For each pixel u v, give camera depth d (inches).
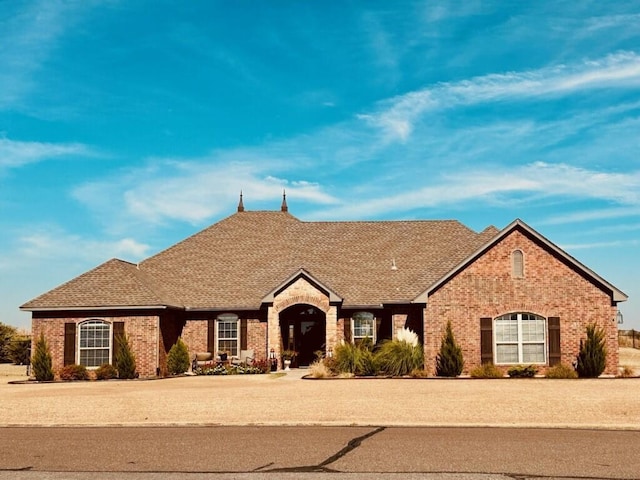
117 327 1449.3
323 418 791.7
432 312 1355.8
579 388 1047.0
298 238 1774.1
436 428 730.8
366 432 709.3
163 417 815.1
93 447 649.6
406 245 1721.2
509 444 641.0
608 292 1357.0
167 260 1704.0
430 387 1068.5
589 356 1296.8
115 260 1565.0
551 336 1348.4
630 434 692.7
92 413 852.0
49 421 804.0
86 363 1449.3
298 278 1497.3
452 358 1299.2
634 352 2295.8
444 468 549.3
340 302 1485.0
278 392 1013.2
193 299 1572.3
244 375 1408.7
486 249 1368.1
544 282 1362.0
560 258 1365.7
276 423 763.4
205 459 591.5
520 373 1285.7
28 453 625.9
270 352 1491.1
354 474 533.6
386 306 1504.7
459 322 1354.6
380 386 1087.6
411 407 858.1
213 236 1790.1
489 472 535.8
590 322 1352.1
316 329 1611.7
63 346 1453.0
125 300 1446.9
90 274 1526.8
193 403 911.0
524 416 793.6
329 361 1325.0
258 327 1547.7
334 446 637.9
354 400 917.2
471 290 1360.7
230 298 1567.4
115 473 548.1
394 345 1317.7
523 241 1369.3
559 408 843.4
